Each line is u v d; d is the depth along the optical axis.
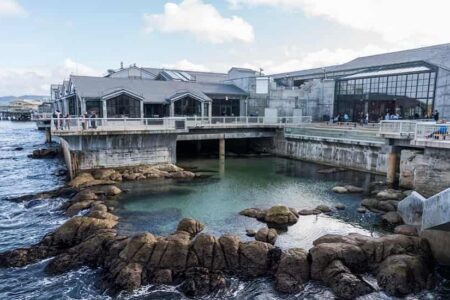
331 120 49.31
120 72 64.38
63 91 53.81
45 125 58.41
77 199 23.64
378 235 18.25
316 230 19.02
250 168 36.22
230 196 25.48
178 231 17.61
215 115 48.94
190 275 14.30
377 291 13.59
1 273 15.13
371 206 22.58
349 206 23.16
